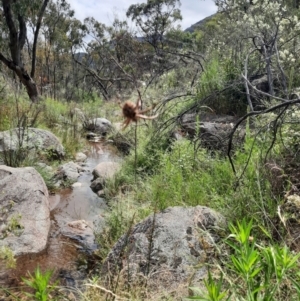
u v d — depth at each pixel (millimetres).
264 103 6133
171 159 6387
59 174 8117
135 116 1326
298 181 4121
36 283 2191
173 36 31359
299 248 3135
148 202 5332
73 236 5531
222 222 3926
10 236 5059
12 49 17672
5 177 5938
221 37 10523
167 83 12117
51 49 31938
